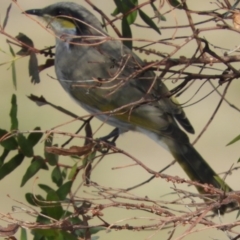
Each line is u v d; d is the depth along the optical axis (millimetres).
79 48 8984
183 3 6215
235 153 16250
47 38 17984
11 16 18828
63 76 9164
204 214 5551
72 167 6535
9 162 6938
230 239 5914
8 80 17984
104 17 6738
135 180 15391
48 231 6246
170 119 8703
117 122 9023
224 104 16844
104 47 8352
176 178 5961
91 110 9055
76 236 6613
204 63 6250
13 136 6887
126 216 13195
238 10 6270
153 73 8367
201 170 8414
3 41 18062
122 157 15961
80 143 15359
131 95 8555
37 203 6520
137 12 7223
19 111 17281
